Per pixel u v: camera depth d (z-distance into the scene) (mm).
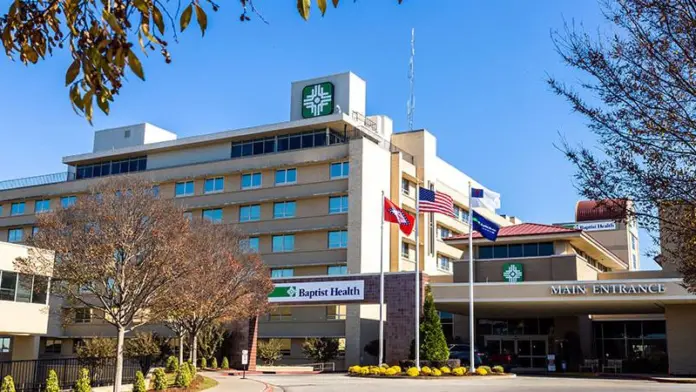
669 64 8875
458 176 79688
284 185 63281
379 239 61219
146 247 26844
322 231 60906
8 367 33500
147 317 33469
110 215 26062
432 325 40719
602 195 9562
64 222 27266
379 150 62844
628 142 9344
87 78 4512
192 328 38156
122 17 4562
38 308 36750
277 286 47375
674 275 49250
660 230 9969
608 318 53969
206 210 66688
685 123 8977
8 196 76625
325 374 44094
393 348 43031
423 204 39344
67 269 26000
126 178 31297
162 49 4691
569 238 50500
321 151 61969
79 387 25516
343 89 65938
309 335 58344
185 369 30984
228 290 38344
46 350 67375
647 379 38406
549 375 42562
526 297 42656
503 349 54125
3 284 35094
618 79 9180
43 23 4859
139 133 75312
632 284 40594
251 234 63375
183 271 27578
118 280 26297
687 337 41656
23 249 36344
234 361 49094
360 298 44656
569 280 45875
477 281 50625
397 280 44000
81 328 65625
